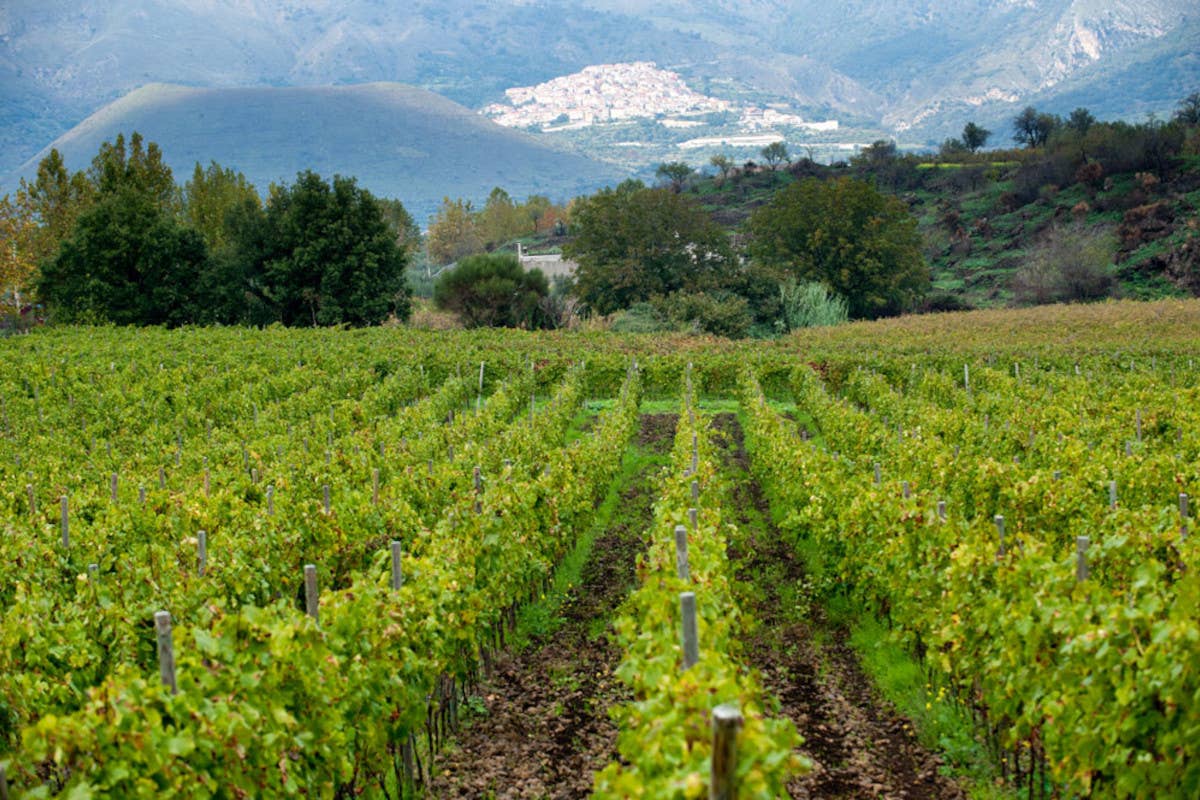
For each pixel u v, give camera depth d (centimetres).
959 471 1362
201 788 529
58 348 3462
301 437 1878
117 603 870
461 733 848
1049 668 663
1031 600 688
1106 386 2273
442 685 846
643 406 3138
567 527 1286
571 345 3944
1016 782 723
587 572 1328
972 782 738
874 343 3944
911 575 907
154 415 2297
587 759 791
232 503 1230
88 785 496
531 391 2962
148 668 800
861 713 863
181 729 545
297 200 5222
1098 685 600
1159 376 2673
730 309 5247
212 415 2353
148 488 1421
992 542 862
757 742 429
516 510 1096
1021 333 4284
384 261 5334
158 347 3534
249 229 5259
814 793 728
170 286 5162
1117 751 576
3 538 1076
